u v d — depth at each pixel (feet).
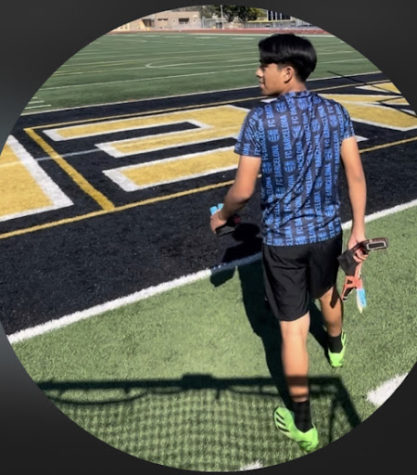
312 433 6.02
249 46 72.23
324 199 5.13
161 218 12.85
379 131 19.88
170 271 10.27
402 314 8.41
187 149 18.84
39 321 8.81
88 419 6.83
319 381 7.11
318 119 4.75
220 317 8.64
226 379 7.34
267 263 5.47
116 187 15.12
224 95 30.81
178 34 124.47
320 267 5.43
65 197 14.44
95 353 7.97
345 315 8.39
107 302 9.26
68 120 24.64
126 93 33.01
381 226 11.57
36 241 11.79
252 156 4.84
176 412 6.88
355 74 38.06
